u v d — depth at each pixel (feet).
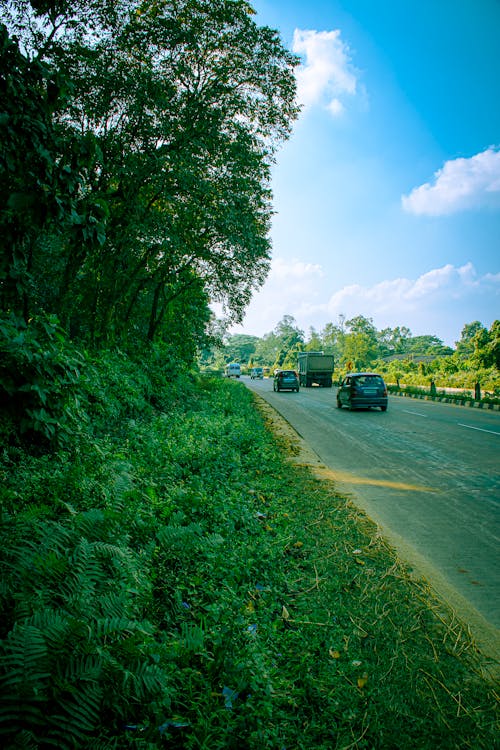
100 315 48.93
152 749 6.01
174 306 75.72
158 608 9.79
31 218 14.12
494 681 8.57
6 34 12.78
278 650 9.18
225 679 7.83
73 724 5.67
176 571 11.42
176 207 45.11
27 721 5.49
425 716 7.68
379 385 58.23
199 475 20.56
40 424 16.22
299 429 41.65
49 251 40.24
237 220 46.26
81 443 18.47
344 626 10.18
